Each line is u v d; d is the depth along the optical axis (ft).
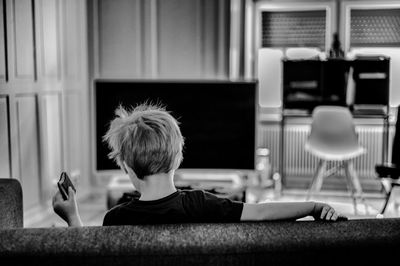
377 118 18.08
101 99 13.44
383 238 3.65
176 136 4.32
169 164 4.26
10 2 12.13
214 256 3.55
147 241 3.58
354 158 18.49
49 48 14.32
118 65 17.25
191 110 13.50
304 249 3.59
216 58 17.11
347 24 18.63
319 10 18.76
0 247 3.52
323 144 15.49
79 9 16.51
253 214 4.21
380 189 18.34
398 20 18.38
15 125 12.50
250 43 19.07
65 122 15.46
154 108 5.01
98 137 13.53
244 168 13.58
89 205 16.26
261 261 3.58
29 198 13.34
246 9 18.43
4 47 11.91
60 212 4.56
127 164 4.29
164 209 4.20
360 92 16.84
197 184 13.07
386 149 17.01
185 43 17.12
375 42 18.56
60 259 3.48
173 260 3.54
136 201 4.27
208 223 3.94
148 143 4.18
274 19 19.07
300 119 18.72
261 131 19.08
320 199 17.22
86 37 17.13
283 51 19.06
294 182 18.97
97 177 17.74
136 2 17.04
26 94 13.05
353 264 3.67
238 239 3.61
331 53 17.81
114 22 17.16
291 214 4.19
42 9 13.85
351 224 3.86
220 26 17.01
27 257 3.48
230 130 13.51
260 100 19.31
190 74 17.20
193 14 17.04
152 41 17.13
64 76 15.37
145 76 17.25
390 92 18.45
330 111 15.21
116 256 3.51
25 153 13.07
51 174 14.52
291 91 17.26
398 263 3.68
